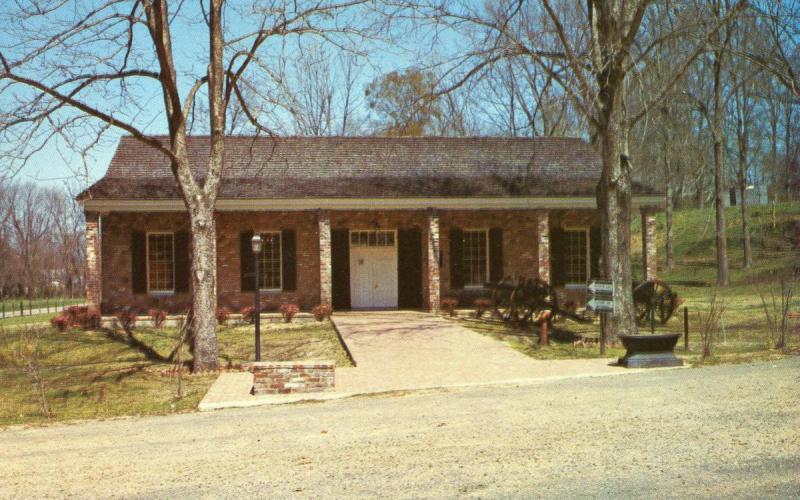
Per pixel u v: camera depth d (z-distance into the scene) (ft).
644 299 73.56
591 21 55.98
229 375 53.42
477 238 90.22
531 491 21.13
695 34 55.11
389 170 90.02
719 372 41.50
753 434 26.17
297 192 82.69
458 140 94.48
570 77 55.52
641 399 34.06
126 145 89.30
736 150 143.84
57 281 196.03
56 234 190.08
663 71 59.67
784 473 21.56
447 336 65.41
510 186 85.66
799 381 36.40
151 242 85.51
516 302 75.00
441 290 89.30
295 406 39.37
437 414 33.65
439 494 21.36
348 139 93.04
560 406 33.65
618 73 55.93
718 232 114.11
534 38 58.23
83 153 49.16
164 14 55.21
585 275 90.02
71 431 36.55
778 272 112.78
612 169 58.75
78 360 67.41
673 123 105.50
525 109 112.88
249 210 82.48
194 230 56.34
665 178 137.08
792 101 85.56
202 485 23.73
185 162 56.49
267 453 27.68
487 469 23.71
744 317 74.02
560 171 91.56
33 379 54.90
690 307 87.15
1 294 172.86
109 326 79.71
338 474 24.09
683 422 28.66
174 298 85.05
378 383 44.93
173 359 65.05
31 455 30.45
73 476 25.96
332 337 69.10
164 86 56.54
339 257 89.25
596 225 89.92
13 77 49.37
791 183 137.69
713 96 119.55
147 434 33.60
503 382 43.39
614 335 59.21
